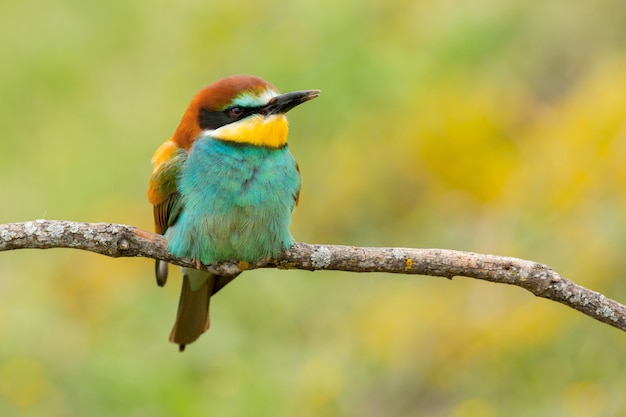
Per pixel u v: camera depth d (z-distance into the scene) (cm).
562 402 1150
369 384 1274
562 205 1326
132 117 1709
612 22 1562
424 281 1376
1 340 1332
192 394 1265
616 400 1127
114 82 1761
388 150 1541
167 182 909
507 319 1246
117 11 1805
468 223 1432
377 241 1472
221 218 886
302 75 1591
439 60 1603
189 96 1702
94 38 1795
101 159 1670
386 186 1516
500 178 1467
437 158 1509
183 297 985
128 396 1261
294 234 1512
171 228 919
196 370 1319
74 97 1753
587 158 1355
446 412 1228
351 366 1288
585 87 1475
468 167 1490
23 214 1634
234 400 1259
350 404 1259
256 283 1410
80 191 1642
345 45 1595
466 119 1522
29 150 1722
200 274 966
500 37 1606
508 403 1184
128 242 816
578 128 1397
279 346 1345
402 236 1463
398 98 1573
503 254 1320
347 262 836
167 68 1748
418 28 1636
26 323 1347
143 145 1670
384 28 1639
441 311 1298
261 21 1702
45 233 798
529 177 1395
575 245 1263
